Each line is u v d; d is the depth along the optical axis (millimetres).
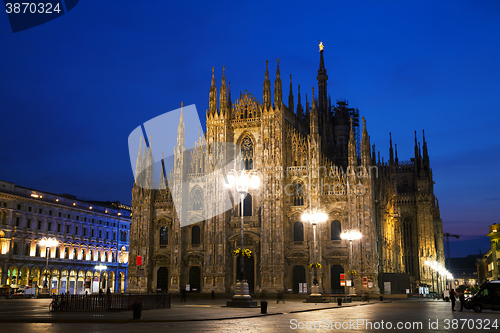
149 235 100250
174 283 96625
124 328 29922
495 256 152375
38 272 116188
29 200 114250
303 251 91812
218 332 27516
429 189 142500
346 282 79688
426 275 135125
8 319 35062
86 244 133250
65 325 32031
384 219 107438
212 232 95812
